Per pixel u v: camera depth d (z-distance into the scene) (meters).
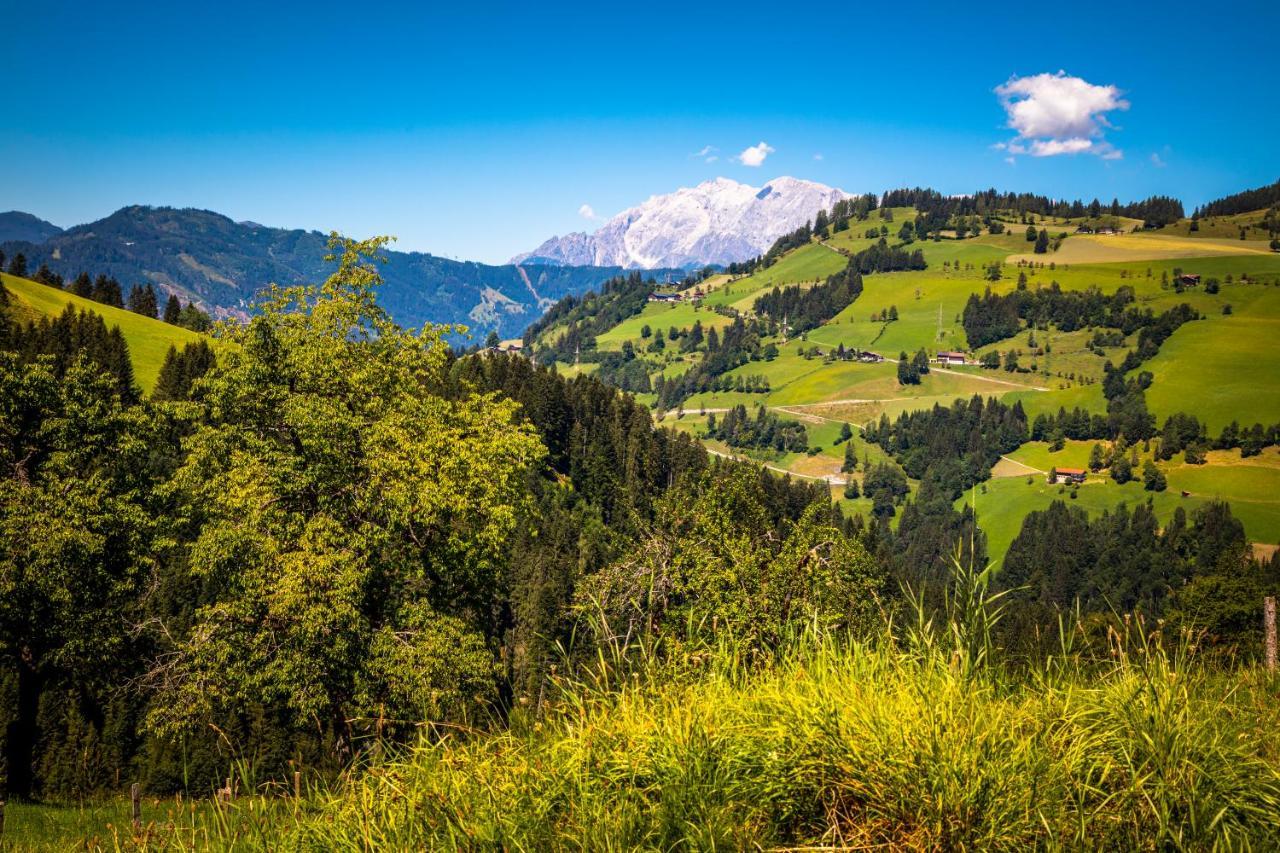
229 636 19.59
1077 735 4.07
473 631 20.62
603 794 3.98
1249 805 3.61
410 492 20.31
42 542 23.45
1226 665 5.98
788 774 3.81
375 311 25.06
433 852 3.93
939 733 3.79
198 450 21.83
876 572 16.02
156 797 8.24
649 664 4.98
